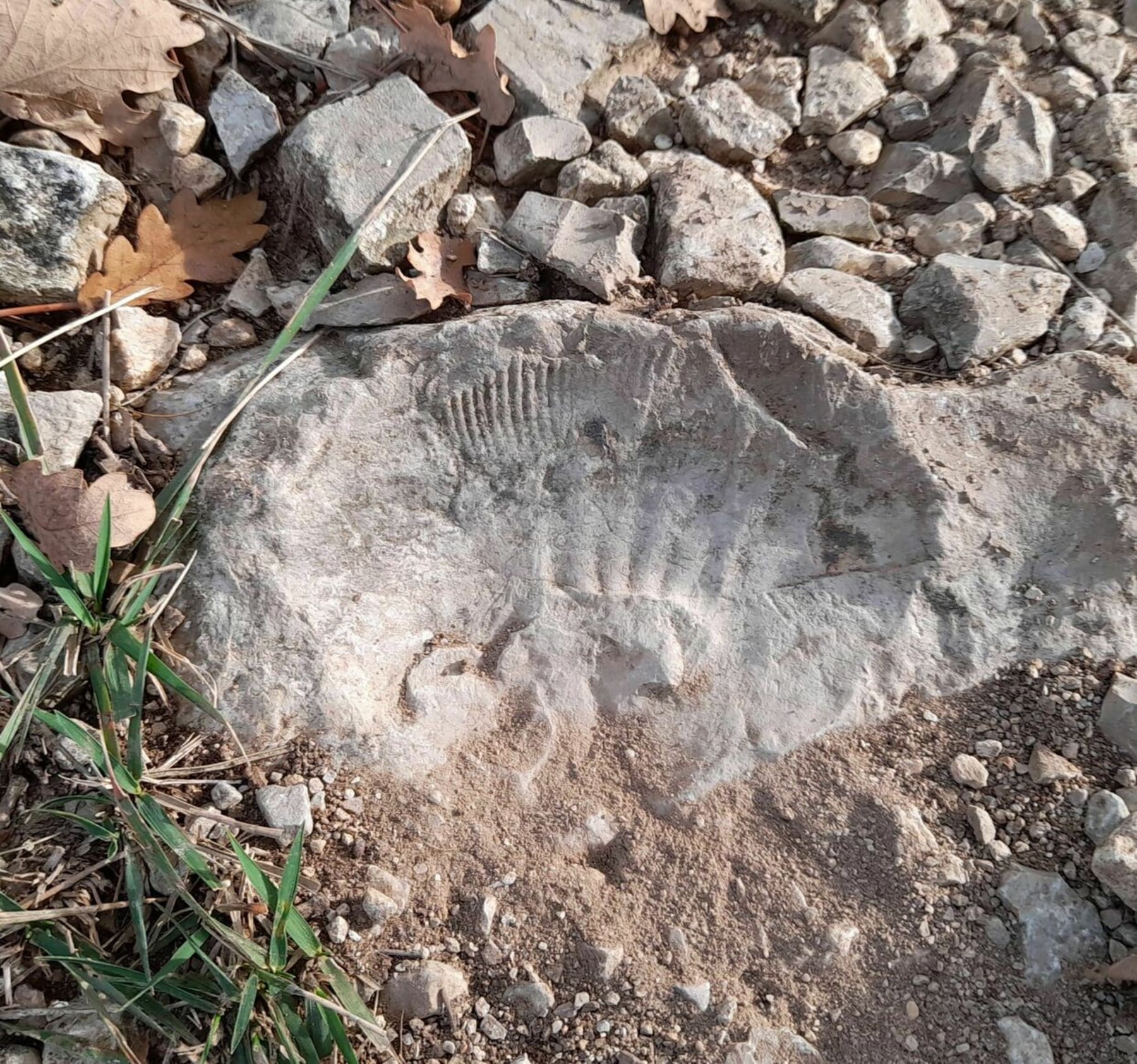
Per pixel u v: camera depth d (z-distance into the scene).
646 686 0.32
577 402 0.33
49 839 0.29
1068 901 0.28
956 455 0.32
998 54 0.40
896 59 0.40
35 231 0.32
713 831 0.30
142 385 0.34
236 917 0.28
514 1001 0.28
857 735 0.31
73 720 0.29
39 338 0.33
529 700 0.32
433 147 0.35
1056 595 0.32
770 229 0.36
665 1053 0.27
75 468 0.32
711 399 0.33
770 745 0.31
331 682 0.30
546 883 0.29
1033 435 0.33
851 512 0.33
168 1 0.35
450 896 0.29
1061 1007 0.28
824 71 0.39
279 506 0.31
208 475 0.32
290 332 0.32
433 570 0.33
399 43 0.37
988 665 0.32
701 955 0.28
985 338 0.34
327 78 0.37
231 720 0.30
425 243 0.35
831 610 0.32
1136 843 0.28
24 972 0.27
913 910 0.29
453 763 0.31
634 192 0.37
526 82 0.37
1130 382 0.33
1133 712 0.30
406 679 0.32
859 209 0.37
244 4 0.37
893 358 0.35
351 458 0.32
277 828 0.29
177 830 0.27
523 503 0.33
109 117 0.34
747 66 0.40
